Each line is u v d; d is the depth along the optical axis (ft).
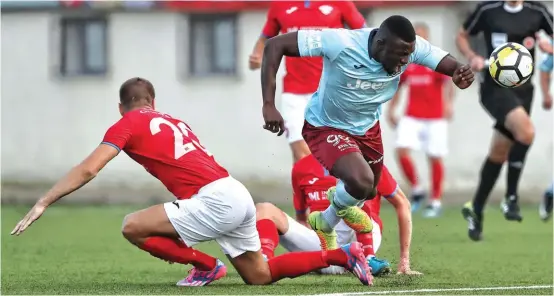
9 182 244.83
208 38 239.91
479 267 91.40
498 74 78.23
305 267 73.36
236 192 71.20
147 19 240.94
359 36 70.08
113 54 243.40
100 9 241.76
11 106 250.98
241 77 236.02
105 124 246.47
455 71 70.90
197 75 239.30
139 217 71.61
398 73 70.85
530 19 114.21
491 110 113.19
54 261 98.02
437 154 161.27
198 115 238.89
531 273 86.43
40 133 249.96
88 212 173.68
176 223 71.36
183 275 85.71
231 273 85.76
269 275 74.02
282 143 234.38
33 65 249.75
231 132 237.04
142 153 71.87
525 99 113.70
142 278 83.05
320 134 73.92
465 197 197.77
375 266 78.13
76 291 72.08
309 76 107.24
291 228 81.51
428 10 214.07
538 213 168.45
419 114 162.91
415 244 114.52
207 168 72.02
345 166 70.38
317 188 81.82
